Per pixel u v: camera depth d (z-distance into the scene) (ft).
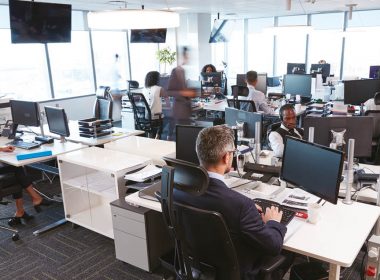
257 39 36.70
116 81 30.30
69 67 26.48
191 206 5.36
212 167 5.68
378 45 30.01
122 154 10.67
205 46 32.42
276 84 27.27
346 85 16.33
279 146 10.11
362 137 8.58
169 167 5.29
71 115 26.27
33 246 10.35
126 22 8.50
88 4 22.45
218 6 25.75
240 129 9.91
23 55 23.68
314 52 33.50
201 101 21.48
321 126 8.64
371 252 7.21
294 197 7.44
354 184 8.27
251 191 7.74
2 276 9.01
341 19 31.40
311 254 5.61
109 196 9.84
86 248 10.18
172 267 8.18
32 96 24.63
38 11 16.33
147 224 8.43
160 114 19.95
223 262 5.44
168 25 8.86
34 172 15.92
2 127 14.92
